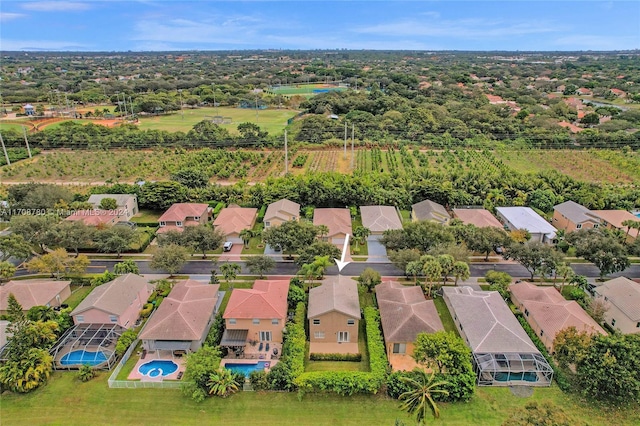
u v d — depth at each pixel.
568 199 102.75
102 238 77.94
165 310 56.50
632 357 45.03
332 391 48.44
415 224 78.44
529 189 106.56
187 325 54.09
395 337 52.91
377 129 168.62
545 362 49.75
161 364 52.50
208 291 61.75
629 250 73.25
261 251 82.81
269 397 47.72
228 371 48.41
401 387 46.62
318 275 67.88
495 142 155.38
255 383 48.38
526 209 96.31
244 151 149.75
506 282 65.56
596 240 70.19
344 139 151.38
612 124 167.00
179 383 48.78
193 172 111.25
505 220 92.25
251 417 45.25
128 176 126.50
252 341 56.69
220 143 153.38
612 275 73.38
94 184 119.75
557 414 38.41
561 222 92.81
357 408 46.34
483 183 107.50
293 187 102.44
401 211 103.31
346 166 134.12
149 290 65.94
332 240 84.12
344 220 88.75
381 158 142.25
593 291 64.94
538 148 151.50
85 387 49.03
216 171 126.69
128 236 79.75
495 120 174.50
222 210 93.75
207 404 46.81
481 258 80.06
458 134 160.88
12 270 69.06
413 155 143.50
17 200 97.38
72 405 46.62
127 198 96.75
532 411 39.09
